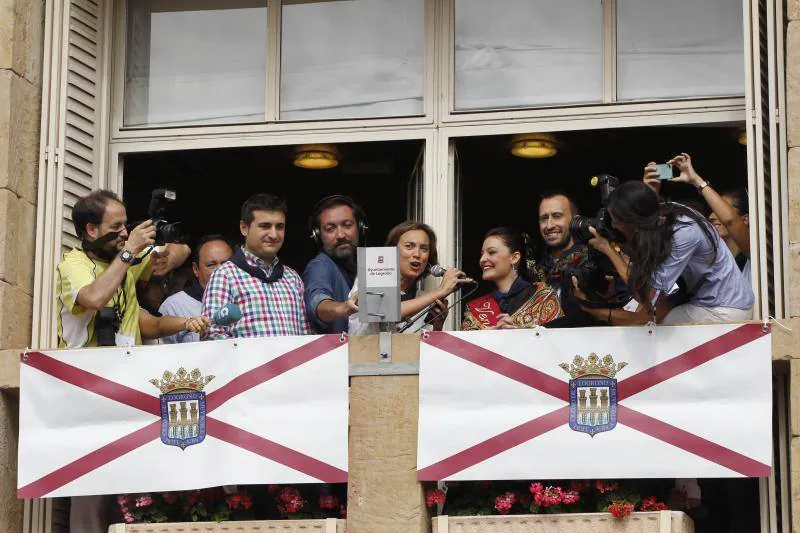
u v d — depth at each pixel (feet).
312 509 35.14
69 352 35.37
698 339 33.35
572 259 36.60
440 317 36.47
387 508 33.71
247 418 34.42
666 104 38.60
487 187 48.75
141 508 35.12
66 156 38.75
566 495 33.40
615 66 39.11
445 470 33.53
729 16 38.88
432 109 39.50
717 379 33.22
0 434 36.47
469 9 39.91
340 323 37.04
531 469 33.37
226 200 49.19
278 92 40.29
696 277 34.14
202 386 34.78
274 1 40.70
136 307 37.01
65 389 35.24
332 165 41.78
